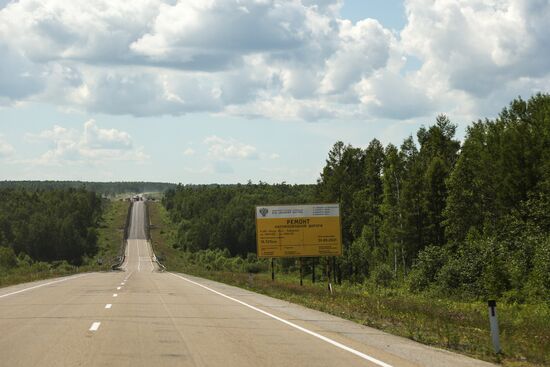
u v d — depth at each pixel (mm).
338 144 107562
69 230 182625
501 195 62812
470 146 71250
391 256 86312
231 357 11844
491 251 45594
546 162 57062
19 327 16125
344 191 101438
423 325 18438
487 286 41250
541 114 63625
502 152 62750
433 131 88812
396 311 22391
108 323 17125
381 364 11398
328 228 42906
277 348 13148
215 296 29641
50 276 58438
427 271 52812
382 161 106812
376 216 98312
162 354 12016
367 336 15680
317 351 12844
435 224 80438
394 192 86438
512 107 69750
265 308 23297
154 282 44812
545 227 50156
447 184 71688
